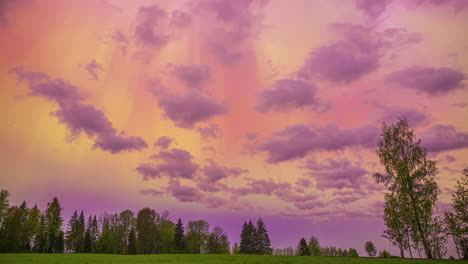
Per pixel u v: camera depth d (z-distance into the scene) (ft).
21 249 273.54
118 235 337.31
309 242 336.08
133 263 109.50
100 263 110.63
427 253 115.24
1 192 249.75
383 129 138.31
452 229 115.34
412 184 124.88
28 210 286.66
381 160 134.51
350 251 344.08
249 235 367.66
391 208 127.54
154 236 329.11
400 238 127.54
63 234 319.88
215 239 360.07
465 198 114.83
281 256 144.25
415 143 129.39
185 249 353.10
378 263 89.92
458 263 86.99
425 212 118.01
